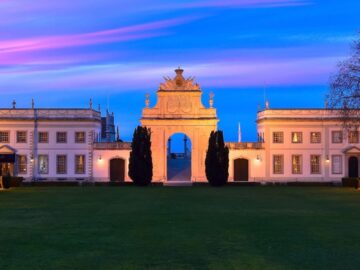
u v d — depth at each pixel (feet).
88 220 108.78
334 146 285.43
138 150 253.85
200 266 66.69
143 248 77.82
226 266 66.74
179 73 284.82
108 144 285.64
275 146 285.84
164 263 68.23
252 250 76.64
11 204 145.89
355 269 65.72
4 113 285.02
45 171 285.64
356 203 150.92
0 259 70.54
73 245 80.12
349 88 205.57
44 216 116.06
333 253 74.79
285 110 286.46
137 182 253.03
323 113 285.43
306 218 113.09
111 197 173.27
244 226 100.32
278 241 83.92
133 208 134.10
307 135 285.84
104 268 65.62
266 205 143.95
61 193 193.47
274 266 66.90
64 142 285.64
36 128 285.23
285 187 243.40
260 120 294.05
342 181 253.65
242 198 170.09
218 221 107.55
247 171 286.46
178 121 281.74
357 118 210.18
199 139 282.15
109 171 285.64
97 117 301.02
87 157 285.23
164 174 280.92
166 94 283.18
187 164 344.49
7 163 283.79
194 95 283.38
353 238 86.94
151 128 281.95
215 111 282.77
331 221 108.17
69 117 284.61
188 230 94.94
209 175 253.85
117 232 92.43
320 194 191.01
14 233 91.30
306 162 285.23
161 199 164.86
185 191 208.74
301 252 75.36
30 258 71.10
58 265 67.21
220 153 254.27
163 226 100.01
